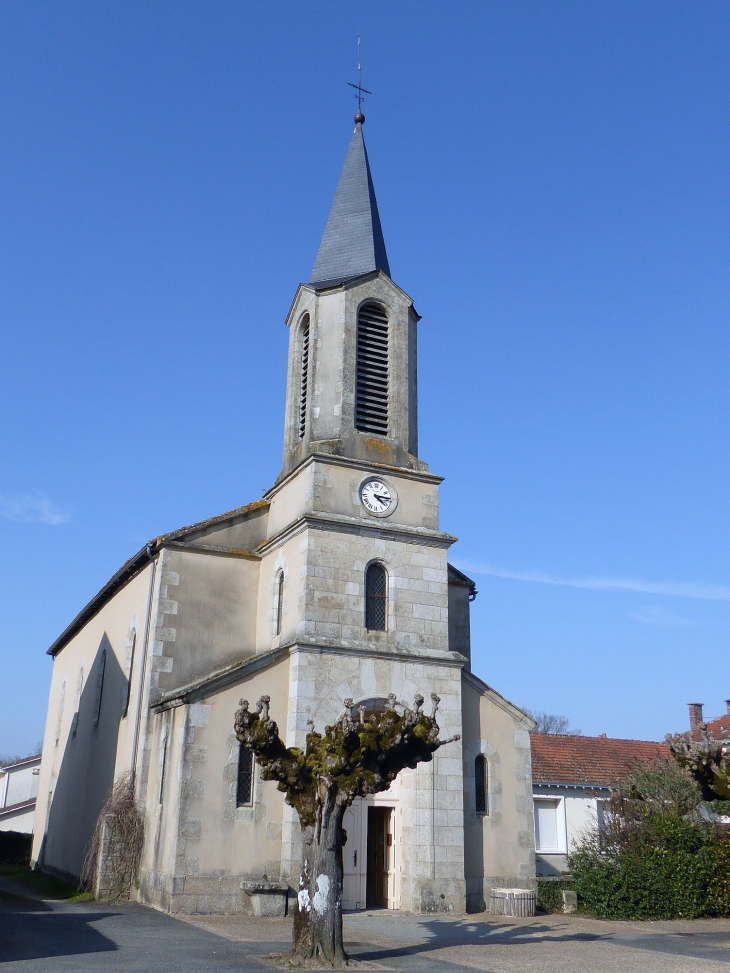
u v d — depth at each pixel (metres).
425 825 18.38
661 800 22.44
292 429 21.83
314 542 19.19
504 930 16.20
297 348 22.45
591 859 19.55
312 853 12.49
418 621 19.77
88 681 26.77
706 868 19.27
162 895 16.80
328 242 23.80
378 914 17.80
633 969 12.28
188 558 20.86
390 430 21.22
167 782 17.78
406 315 22.23
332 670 18.45
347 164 25.22
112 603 25.31
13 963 11.08
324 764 12.62
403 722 12.84
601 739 32.34
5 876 26.98
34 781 49.91
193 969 11.09
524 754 20.42
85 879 20.02
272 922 15.82
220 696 17.77
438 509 20.95
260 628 20.81
